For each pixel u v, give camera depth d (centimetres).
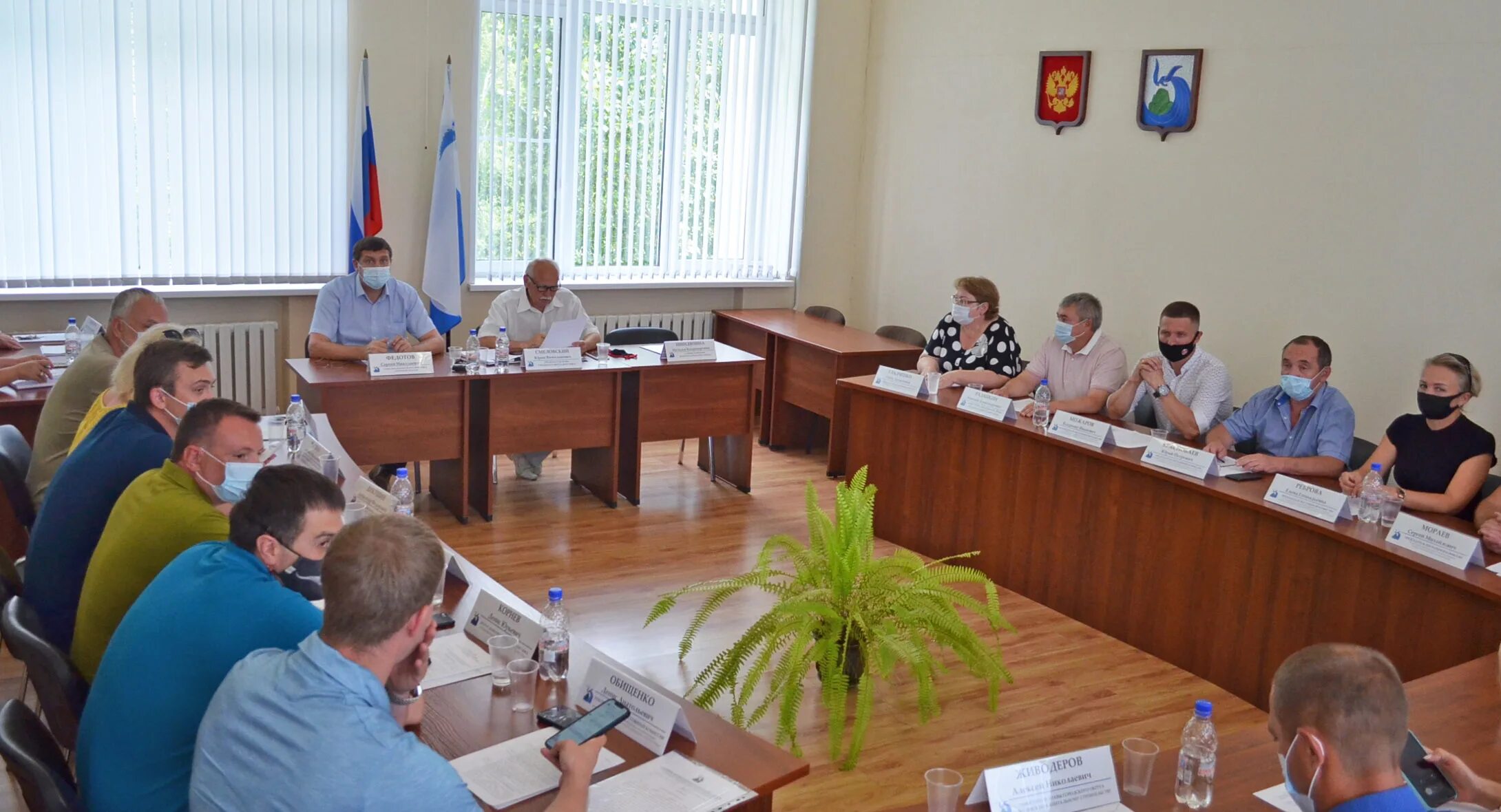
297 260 638
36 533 287
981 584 488
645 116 716
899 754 346
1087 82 632
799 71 761
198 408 253
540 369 530
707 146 742
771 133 764
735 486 614
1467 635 329
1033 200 671
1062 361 512
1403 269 505
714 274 763
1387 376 515
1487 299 478
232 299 632
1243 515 391
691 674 393
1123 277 625
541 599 449
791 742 340
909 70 750
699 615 363
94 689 199
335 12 621
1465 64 479
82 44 564
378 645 172
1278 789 211
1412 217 500
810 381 666
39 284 575
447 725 218
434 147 661
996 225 696
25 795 181
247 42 601
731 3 730
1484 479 375
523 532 526
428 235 666
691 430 582
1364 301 521
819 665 346
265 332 636
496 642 236
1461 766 205
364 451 500
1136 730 369
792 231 787
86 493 284
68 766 214
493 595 260
